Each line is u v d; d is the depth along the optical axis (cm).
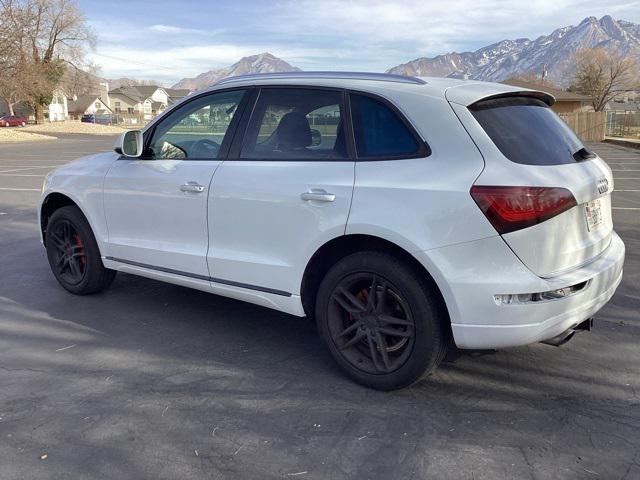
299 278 361
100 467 273
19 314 475
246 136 391
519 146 316
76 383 356
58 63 5959
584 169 332
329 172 345
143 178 438
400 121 332
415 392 343
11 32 4381
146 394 343
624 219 858
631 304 484
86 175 484
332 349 358
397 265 322
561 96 4512
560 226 304
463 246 301
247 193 375
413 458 278
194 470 271
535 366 374
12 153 2634
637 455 279
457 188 302
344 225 333
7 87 4512
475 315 304
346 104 353
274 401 334
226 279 398
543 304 299
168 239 432
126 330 441
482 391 343
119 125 7844
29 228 835
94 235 489
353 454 282
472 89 340
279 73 398
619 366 373
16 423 310
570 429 302
